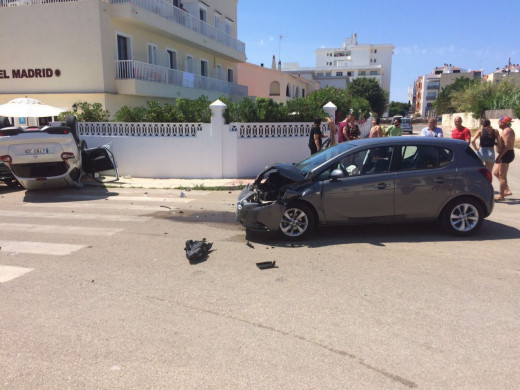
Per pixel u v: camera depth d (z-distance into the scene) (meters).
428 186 6.18
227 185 11.95
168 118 13.45
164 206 9.08
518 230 6.74
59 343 3.47
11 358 3.26
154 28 19.06
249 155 13.38
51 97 16.92
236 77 32.88
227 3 29.70
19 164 10.16
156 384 2.91
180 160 13.27
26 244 6.27
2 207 9.19
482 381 2.91
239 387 2.87
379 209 6.20
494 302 4.12
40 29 16.59
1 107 12.95
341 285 4.59
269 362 3.16
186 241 6.04
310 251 5.79
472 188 6.22
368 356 3.22
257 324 3.75
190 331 3.64
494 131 9.12
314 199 6.11
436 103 81.25
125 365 3.15
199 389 2.85
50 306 4.16
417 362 3.13
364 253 5.66
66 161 10.45
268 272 5.01
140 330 3.67
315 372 3.03
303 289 4.50
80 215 8.25
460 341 3.42
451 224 6.33
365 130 30.16
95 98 16.58
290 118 14.26
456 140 6.50
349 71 101.75
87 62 16.42
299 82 45.41
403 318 3.82
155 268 5.21
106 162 12.57
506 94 43.94
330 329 3.64
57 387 2.90
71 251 5.92
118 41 17.84
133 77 17.42
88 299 4.32
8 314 3.99
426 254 5.58
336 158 6.32
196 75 23.50
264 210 6.07
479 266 5.11
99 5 16.00
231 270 5.10
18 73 17.05
